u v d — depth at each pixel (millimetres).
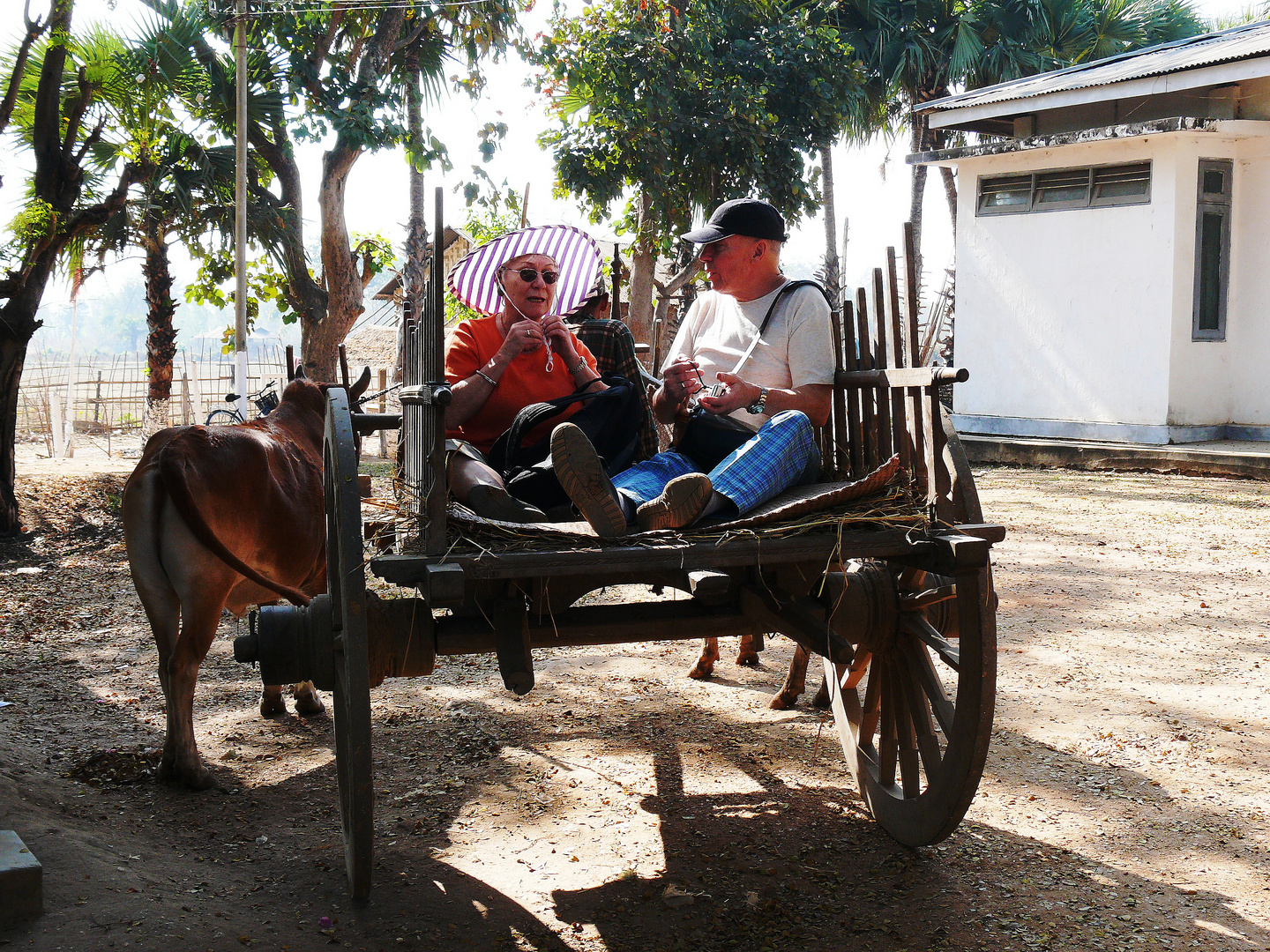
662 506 3021
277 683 3293
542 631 3191
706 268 4195
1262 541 8867
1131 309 14344
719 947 3049
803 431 3535
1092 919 3162
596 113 16797
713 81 17266
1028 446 14594
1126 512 10414
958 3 23562
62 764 4430
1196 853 3584
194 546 4172
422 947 3035
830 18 23109
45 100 10750
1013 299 15727
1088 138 14219
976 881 3414
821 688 5152
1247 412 14461
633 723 4961
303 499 4734
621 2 17078
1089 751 4500
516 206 16922
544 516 3324
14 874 3012
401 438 3643
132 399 23703
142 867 3424
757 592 3303
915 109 17359
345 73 14516
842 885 3400
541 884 3418
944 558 2992
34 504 11539
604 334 4250
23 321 10672
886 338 3609
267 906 3250
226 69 14211
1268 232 14078
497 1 15734
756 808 4000
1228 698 5121
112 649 6352
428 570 2699
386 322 25062
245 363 13203
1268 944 3023
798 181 17703
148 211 13445
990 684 3088
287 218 14625
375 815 3965
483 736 4789
